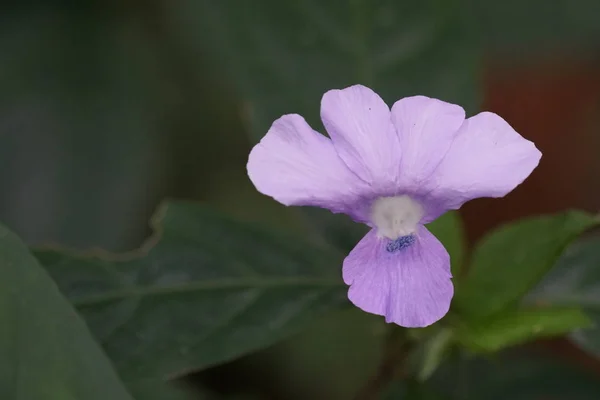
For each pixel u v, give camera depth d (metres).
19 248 0.28
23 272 0.27
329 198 0.28
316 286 0.31
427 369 0.30
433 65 0.32
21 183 0.36
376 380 0.31
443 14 0.33
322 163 0.27
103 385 0.27
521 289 0.29
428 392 0.31
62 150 0.36
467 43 0.33
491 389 0.34
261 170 0.27
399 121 0.27
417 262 0.28
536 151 0.27
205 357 0.30
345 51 0.33
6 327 0.27
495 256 0.29
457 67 0.32
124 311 0.30
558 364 0.34
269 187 0.27
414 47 0.33
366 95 0.27
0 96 0.36
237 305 0.31
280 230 0.31
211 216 0.31
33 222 0.36
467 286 0.29
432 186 0.28
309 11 0.33
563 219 0.28
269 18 0.33
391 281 0.28
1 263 0.27
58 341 0.27
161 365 0.30
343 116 0.27
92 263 0.30
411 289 0.28
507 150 0.27
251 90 0.32
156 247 0.31
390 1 0.33
